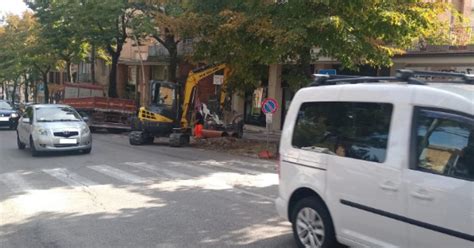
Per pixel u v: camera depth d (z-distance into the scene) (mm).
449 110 4457
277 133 27266
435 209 4371
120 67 47562
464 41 19453
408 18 15875
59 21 34031
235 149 18828
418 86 4820
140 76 44750
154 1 23969
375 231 4992
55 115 16859
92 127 29531
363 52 15938
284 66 19625
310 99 6086
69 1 31875
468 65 17797
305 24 15312
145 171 12883
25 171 12773
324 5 15602
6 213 8172
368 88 5320
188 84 20812
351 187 5262
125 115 30172
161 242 6555
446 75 5211
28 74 64562
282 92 28531
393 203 4777
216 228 7258
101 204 8859
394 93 5004
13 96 72625
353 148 5332
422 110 4703
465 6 24266
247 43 17141
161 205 8812
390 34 16047
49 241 6613
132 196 9602
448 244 4266
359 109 5367
